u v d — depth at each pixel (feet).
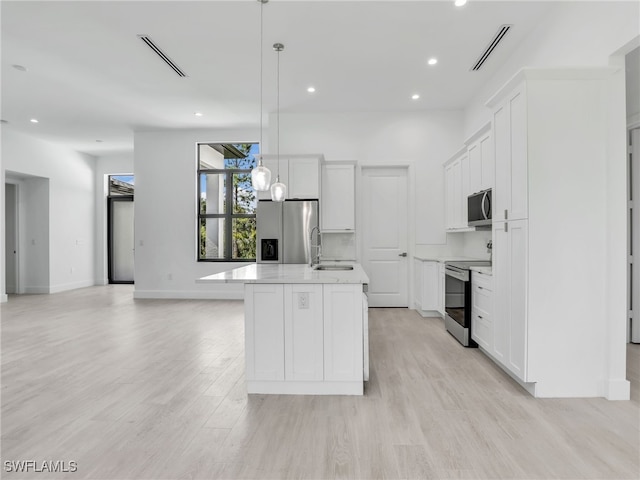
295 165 16.69
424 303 16.38
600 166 8.28
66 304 20.29
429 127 18.20
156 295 22.16
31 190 24.66
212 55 12.82
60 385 9.16
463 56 12.91
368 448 6.40
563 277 8.30
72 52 12.63
